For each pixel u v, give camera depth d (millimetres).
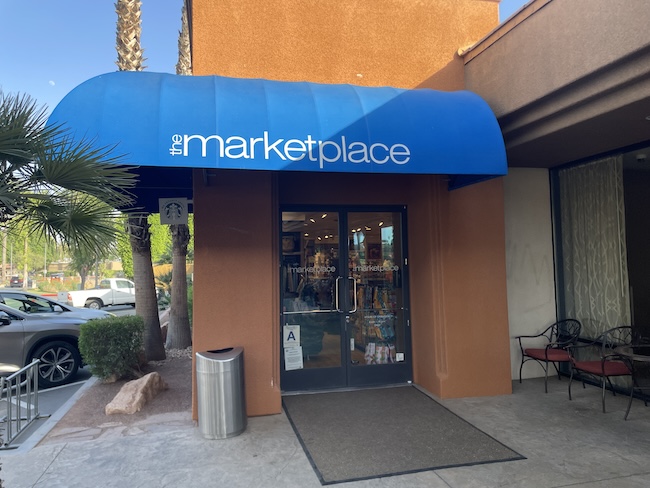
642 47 3740
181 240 10008
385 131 4555
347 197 6273
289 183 6129
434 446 4320
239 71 5590
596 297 6328
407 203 6473
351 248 6340
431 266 5883
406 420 4988
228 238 5207
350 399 5723
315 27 5840
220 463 4016
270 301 5270
